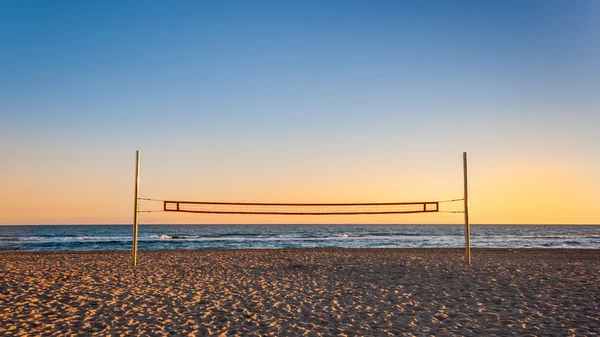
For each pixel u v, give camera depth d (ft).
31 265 38.52
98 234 154.20
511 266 37.01
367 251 56.13
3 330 16.74
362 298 23.67
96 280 29.37
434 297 23.76
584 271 33.68
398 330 17.11
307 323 18.26
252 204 46.78
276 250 58.29
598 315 19.34
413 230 213.87
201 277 31.37
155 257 46.88
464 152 39.88
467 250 39.27
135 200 39.04
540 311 20.20
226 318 19.08
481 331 16.89
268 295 24.62
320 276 31.89
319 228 250.57
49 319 18.58
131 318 18.95
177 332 16.75
